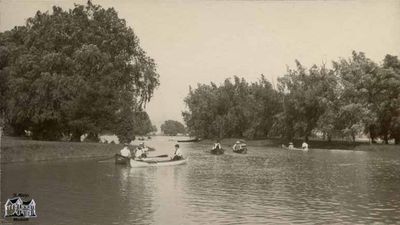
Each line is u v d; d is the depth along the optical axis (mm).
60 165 41031
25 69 51375
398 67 67438
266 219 18266
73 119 54188
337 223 17594
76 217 18812
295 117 79688
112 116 55969
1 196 23969
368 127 67938
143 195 24172
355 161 48062
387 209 20234
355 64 70000
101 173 34656
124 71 57375
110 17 56750
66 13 56750
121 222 17859
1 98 50531
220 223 17656
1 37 53250
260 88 92062
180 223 17594
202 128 106375
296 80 79000
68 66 53188
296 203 21812
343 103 71438
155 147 85750
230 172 36031
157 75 58906
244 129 100250
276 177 32750
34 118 51812
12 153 43438
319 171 37000
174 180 30484
